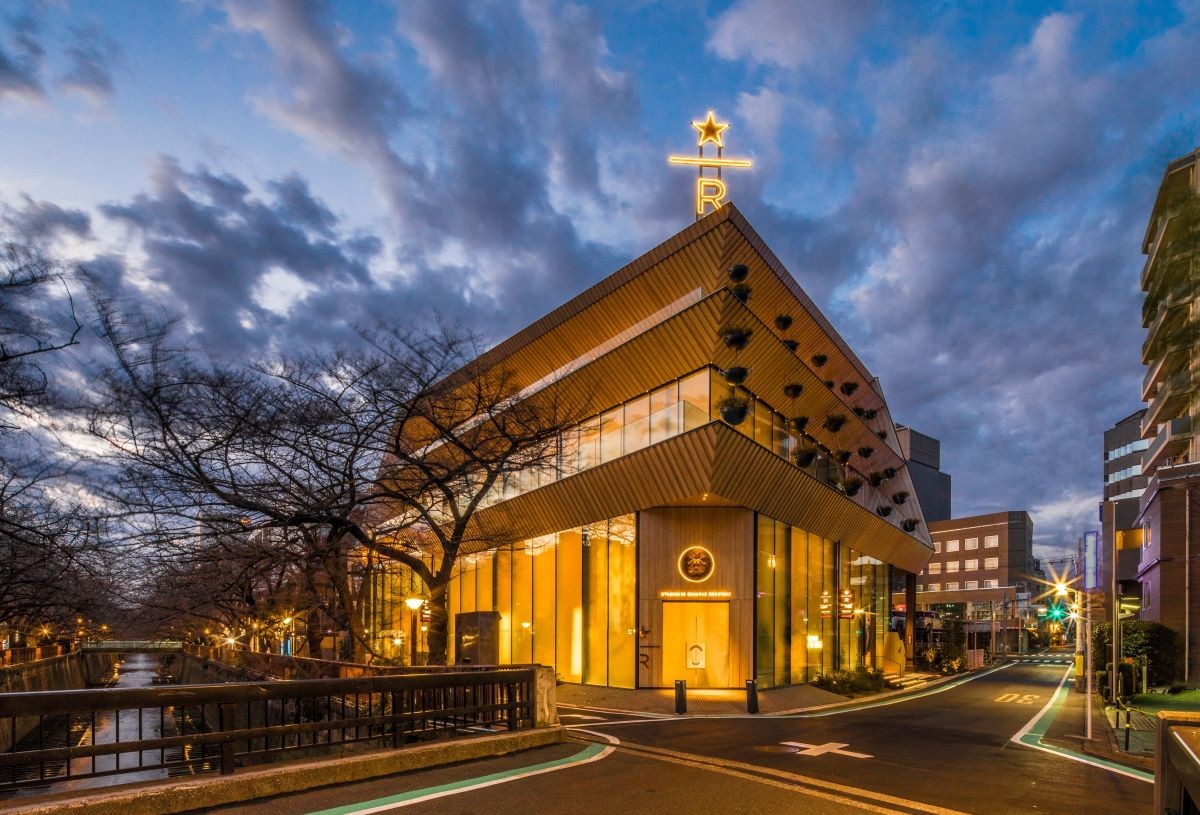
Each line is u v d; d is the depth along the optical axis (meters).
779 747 13.41
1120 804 9.50
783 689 26.88
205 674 41.16
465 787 8.33
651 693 24.47
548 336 30.41
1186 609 36.56
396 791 8.02
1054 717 21.98
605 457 28.09
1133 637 33.75
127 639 98.12
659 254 25.86
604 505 27.38
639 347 25.98
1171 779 4.07
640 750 11.67
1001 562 100.56
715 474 23.55
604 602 27.30
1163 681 33.72
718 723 17.58
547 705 12.04
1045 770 12.25
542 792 8.25
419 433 19.80
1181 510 38.09
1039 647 110.25
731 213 23.67
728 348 24.84
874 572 42.06
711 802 8.20
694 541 26.36
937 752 13.84
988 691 32.91
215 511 15.33
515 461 19.69
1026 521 102.94
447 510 21.84
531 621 30.58
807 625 30.64
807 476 28.47
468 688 12.74
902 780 10.52
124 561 17.39
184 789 6.93
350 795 7.75
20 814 5.91
